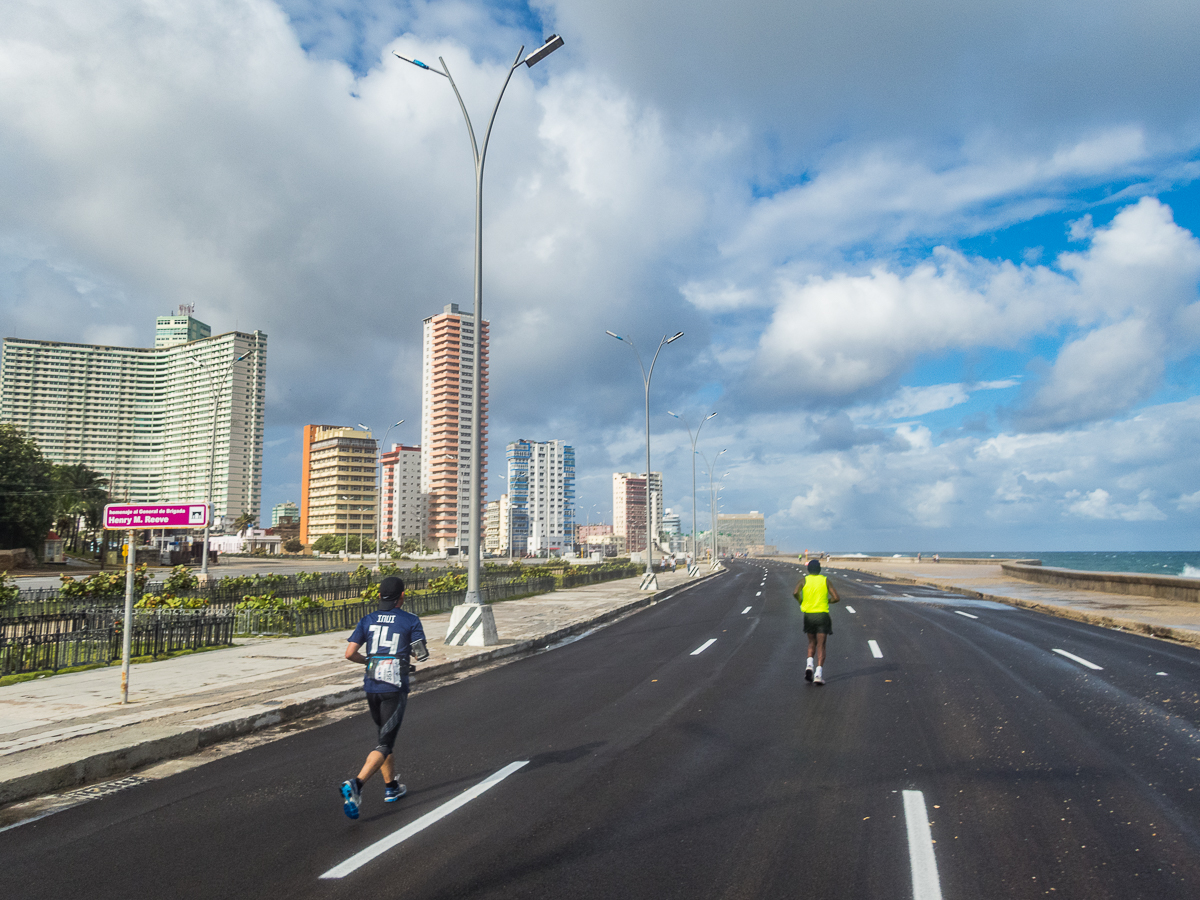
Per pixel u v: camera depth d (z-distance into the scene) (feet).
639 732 25.99
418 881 14.02
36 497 209.56
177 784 20.98
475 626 48.91
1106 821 16.76
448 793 19.44
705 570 240.53
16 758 21.43
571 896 13.32
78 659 41.68
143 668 39.22
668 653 47.52
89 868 14.99
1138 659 41.70
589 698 32.68
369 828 16.97
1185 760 21.59
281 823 17.46
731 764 21.74
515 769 21.58
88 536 267.80
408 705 31.99
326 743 25.52
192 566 239.71
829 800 18.42
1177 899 12.96
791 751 23.11
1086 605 74.95
